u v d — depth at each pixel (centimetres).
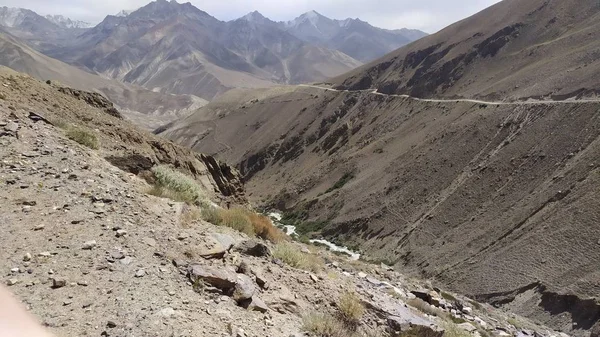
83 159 1248
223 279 788
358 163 13300
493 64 15212
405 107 15512
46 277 670
